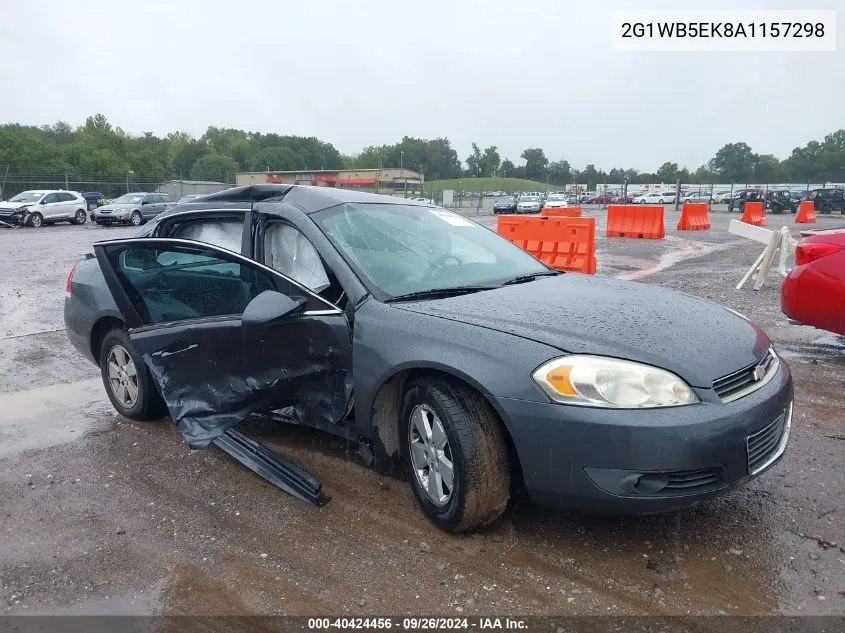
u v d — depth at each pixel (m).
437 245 4.03
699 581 2.77
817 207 39.69
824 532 3.10
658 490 2.66
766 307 8.42
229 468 4.04
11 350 7.11
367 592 2.77
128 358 4.75
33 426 4.85
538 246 12.20
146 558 3.08
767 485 3.58
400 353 3.12
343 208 3.95
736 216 37.25
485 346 2.92
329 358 3.45
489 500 2.98
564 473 2.73
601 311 3.22
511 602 2.67
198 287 3.66
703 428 2.65
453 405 2.98
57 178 43.97
